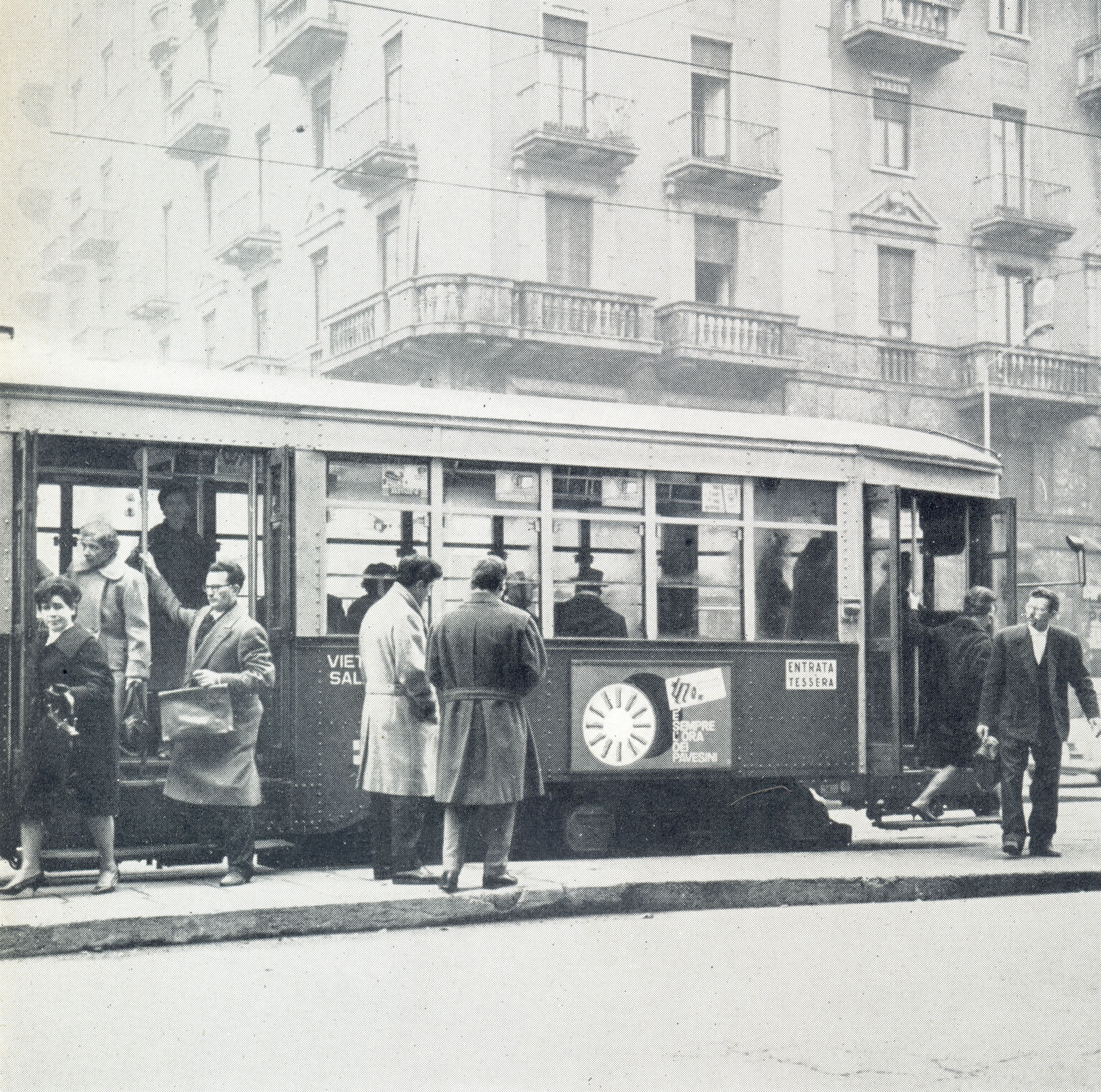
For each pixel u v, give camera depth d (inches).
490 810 349.7
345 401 414.6
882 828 477.7
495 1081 215.5
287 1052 230.1
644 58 1112.8
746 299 1155.3
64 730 332.5
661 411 466.3
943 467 511.2
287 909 322.7
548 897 350.0
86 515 397.7
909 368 1221.1
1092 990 276.1
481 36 1055.0
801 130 1178.6
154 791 383.2
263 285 1280.8
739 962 300.2
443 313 1034.1
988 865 415.2
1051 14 1315.2
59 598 332.8
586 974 287.4
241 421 402.3
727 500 464.8
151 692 397.4
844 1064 224.8
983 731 440.1
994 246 1264.8
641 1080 215.9
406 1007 259.3
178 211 1392.7
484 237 1051.9
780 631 470.0
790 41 1175.0
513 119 1064.8
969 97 1266.0
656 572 451.8
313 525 408.2
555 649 434.3
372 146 1076.5
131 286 1443.2
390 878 370.9
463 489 428.1
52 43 1481.3
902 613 500.4
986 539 525.3
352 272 1147.3
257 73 1273.4
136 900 327.0
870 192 1211.2
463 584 426.3
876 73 1221.7
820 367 1176.2
